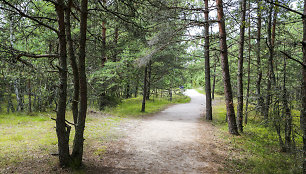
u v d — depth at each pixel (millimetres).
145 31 7461
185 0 11102
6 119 11734
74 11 6973
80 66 5484
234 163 6258
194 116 15898
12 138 7969
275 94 6238
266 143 8258
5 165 5426
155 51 10891
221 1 9547
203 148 7777
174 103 26000
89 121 12219
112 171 5598
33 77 6750
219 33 9945
